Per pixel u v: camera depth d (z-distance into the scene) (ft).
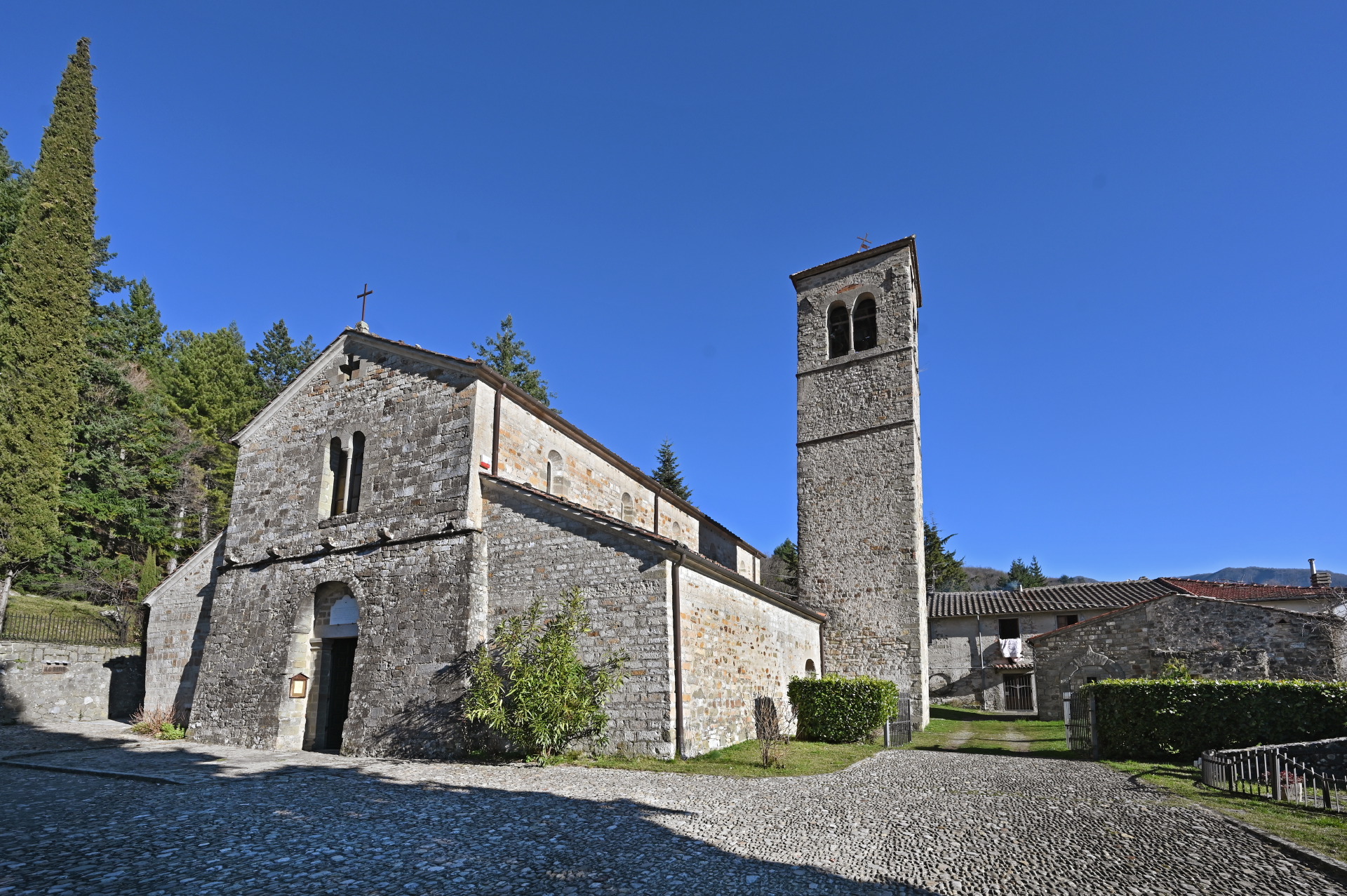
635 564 55.06
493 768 49.21
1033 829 32.32
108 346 120.67
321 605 66.85
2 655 76.02
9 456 86.07
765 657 71.56
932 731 86.22
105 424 112.27
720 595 62.44
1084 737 61.52
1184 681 56.44
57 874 25.67
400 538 62.34
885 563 92.27
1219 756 44.32
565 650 52.65
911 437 94.17
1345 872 25.18
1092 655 89.15
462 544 59.52
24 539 85.25
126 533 117.91
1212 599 81.97
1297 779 41.06
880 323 99.91
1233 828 32.07
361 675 60.39
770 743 54.95
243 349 172.76
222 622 70.03
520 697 51.37
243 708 65.62
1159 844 29.55
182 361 153.48
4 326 89.15
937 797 40.27
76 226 97.30
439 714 55.93
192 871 26.04
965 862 27.48
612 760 51.34
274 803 37.73
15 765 51.96
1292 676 76.23
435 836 31.07
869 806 37.60
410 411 65.46
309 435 71.15
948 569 201.87
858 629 91.97
